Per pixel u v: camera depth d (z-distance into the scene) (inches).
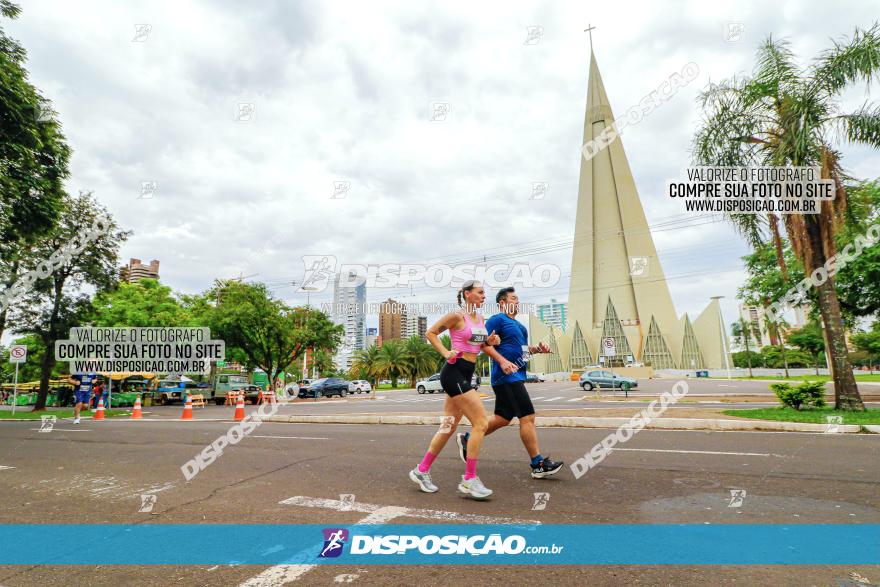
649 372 2541.8
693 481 177.5
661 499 153.6
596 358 3097.9
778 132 432.8
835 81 389.4
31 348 1573.6
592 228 3267.7
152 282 1273.4
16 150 430.9
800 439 281.7
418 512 144.0
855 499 151.9
